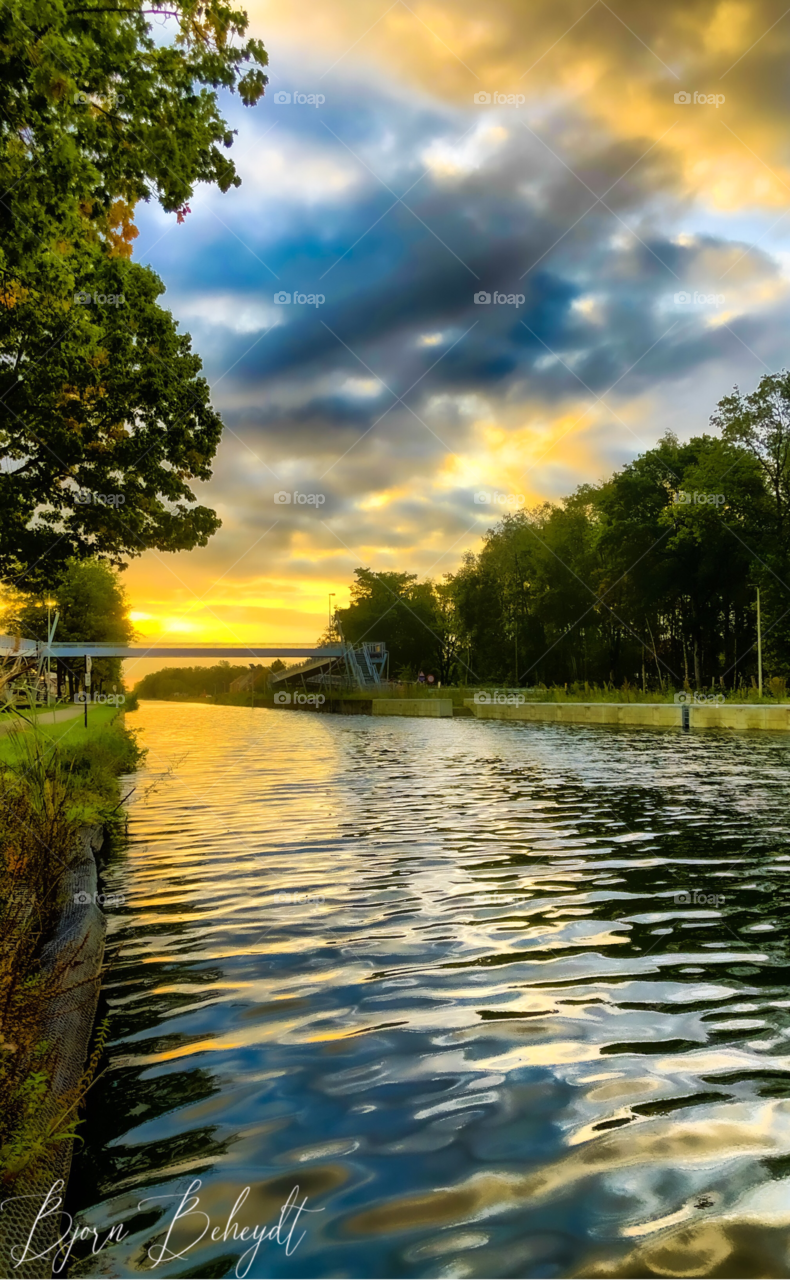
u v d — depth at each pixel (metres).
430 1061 4.26
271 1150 3.45
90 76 10.60
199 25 11.01
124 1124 3.69
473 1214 2.99
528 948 6.15
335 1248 2.81
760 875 8.48
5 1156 2.95
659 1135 3.51
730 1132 3.53
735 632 59.94
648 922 6.81
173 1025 4.80
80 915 6.05
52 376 17.56
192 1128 3.64
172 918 7.14
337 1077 4.10
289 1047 4.46
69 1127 3.30
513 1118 3.67
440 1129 3.59
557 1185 3.16
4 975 3.64
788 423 48.53
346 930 6.68
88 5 10.16
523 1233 2.87
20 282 14.45
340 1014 4.91
